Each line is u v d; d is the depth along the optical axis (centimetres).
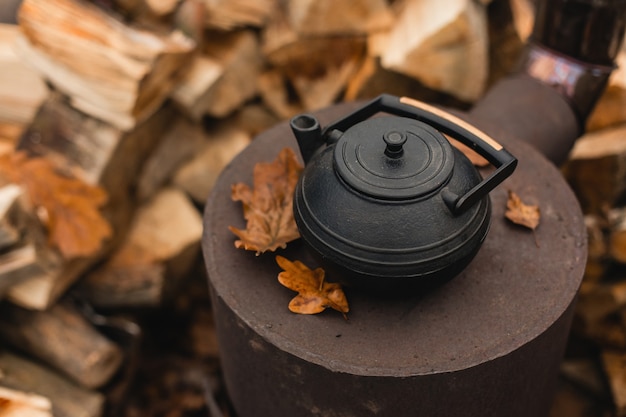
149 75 165
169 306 220
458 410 115
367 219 105
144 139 188
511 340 112
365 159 108
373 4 182
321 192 109
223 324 125
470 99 188
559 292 119
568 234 128
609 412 190
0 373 169
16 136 184
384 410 113
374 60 188
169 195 201
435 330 115
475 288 121
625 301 179
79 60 165
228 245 128
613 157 176
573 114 161
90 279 185
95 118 174
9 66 178
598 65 157
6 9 192
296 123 119
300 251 127
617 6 148
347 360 110
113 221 183
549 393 137
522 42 202
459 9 170
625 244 175
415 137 110
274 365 116
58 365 176
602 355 189
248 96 200
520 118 157
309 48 191
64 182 169
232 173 141
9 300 172
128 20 173
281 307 118
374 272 107
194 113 185
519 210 130
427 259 105
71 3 167
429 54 177
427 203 105
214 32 191
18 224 157
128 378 192
